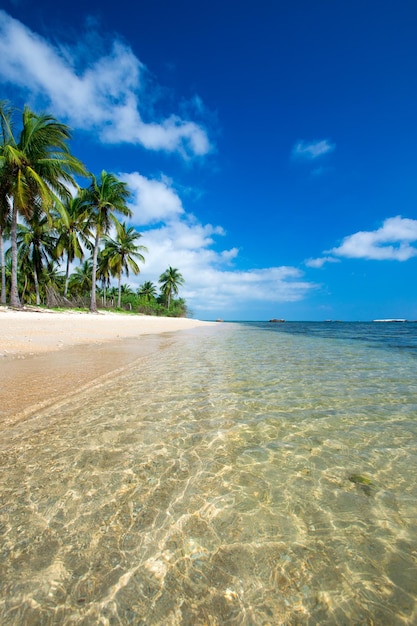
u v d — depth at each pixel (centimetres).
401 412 428
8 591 152
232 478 258
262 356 977
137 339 1485
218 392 516
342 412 426
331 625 140
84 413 401
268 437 341
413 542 191
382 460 294
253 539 190
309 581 162
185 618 142
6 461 275
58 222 2912
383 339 1905
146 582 159
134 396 484
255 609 147
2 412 392
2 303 2128
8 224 2281
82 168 2250
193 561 173
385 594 156
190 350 1113
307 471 272
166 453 298
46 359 789
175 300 7150
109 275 4331
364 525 205
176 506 219
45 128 2039
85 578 160
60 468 265
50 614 141
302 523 206
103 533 192
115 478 253
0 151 1945
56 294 3481
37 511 210
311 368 757
